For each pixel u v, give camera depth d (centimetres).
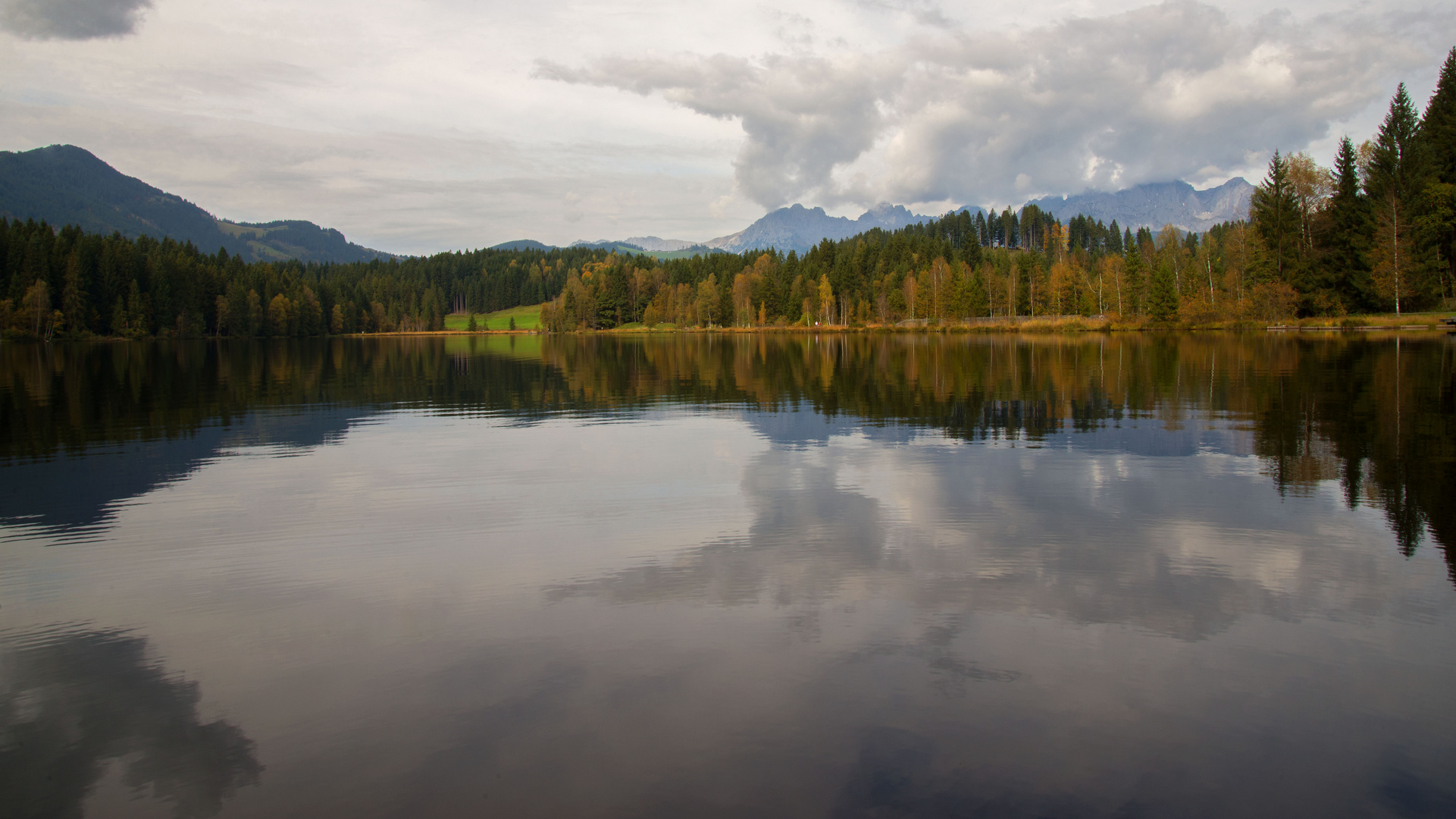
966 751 611
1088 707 672
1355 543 1117
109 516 1381
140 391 3788
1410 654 764
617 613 895
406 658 790
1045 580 985
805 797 555
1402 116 7444
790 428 2342
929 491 1484
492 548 1170
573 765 600
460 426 2516
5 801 575
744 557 1097
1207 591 940
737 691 708
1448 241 7250
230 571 1077
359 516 1366
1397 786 564
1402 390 2798
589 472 1731
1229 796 554
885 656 773
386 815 548
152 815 556
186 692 732
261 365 6081
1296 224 7919
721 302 17500
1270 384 3145
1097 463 1733
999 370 4372
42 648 835
